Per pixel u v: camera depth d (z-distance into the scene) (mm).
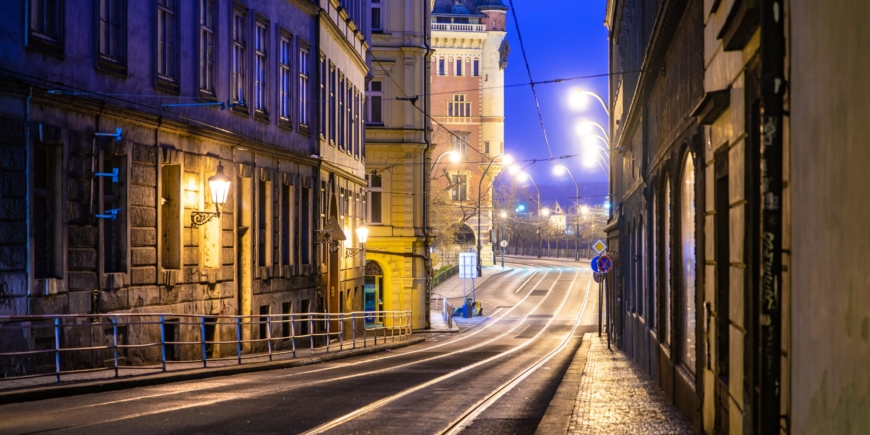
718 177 10555
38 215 17594
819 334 5500
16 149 16422
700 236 12273
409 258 54844
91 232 18906
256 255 28172
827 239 5297
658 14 16219
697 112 10930
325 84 36500
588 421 13453
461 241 129500
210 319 24844
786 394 6465
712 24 10930
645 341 23156
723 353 10758
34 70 16891
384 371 23562
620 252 35312
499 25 140250
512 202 139500
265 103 29484
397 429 12109
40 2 17281
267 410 13633
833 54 5098
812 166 5625
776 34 6434
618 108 38469
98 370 17109
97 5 19062
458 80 139125
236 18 27188
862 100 4551
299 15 32781
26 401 14359
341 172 39000
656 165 19922
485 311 73562
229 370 21203
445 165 134750
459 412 14359
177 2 22844
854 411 4734
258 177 28375
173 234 22969
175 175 22953
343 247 39594
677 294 15836
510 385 19812
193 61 23797
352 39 42812
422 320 55281
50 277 17562
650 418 13836
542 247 164375
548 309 75000
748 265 8375
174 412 13094
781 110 6457
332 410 13938
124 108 19859
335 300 37844
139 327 20844
